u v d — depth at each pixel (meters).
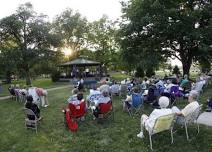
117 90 15.57
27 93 14.93
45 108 13.38
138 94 10.44
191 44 25.88
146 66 25.86
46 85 31.50
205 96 14.16
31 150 7.32
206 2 26.77
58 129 9.12
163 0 26.03
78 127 9.16
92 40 49.22
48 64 39.19
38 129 9.24
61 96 18.39
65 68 42.12
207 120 9.00
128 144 7.35
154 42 27.20
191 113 7.16
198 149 6.70
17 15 35.50
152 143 7.23
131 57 28.52
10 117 11.88
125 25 27.41
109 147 7.25
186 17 24.28
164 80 17.27
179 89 12.84
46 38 36.16
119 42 28.47
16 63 32.97
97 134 8.37
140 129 8.56
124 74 51.31
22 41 36.44
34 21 36.12
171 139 7.40
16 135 8.73
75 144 7.59
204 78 19.23
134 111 11.14
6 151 7.43
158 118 6.46
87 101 11.26
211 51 24.47
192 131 7.89
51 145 7.62
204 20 26.22
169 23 24.56
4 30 35.06
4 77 45.12
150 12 25.31
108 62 47.81
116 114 10.84
